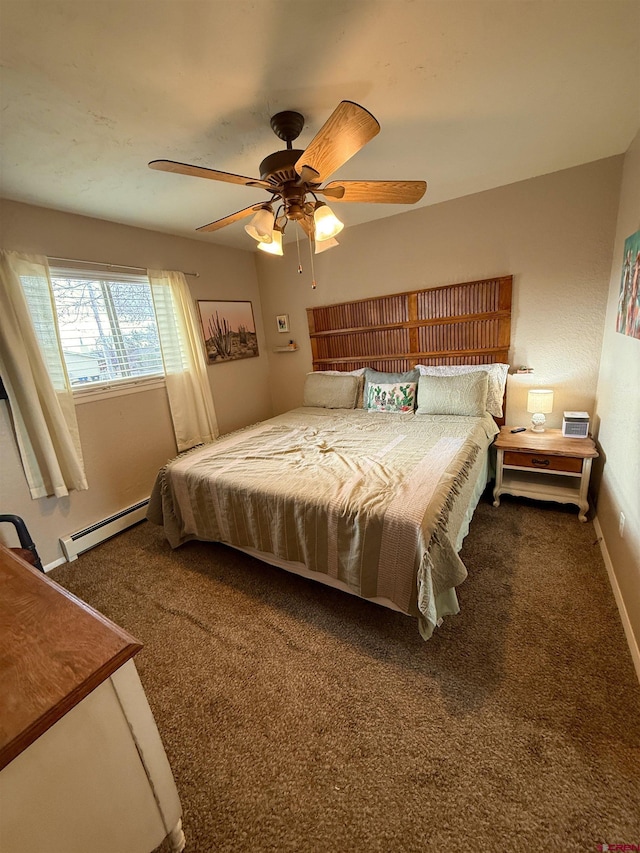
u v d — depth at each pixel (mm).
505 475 2768
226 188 2217
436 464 1902
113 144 1637
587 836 927
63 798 645
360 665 1474
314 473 1936
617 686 1287
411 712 1271
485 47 1218
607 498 2023
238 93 1356
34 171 1799
